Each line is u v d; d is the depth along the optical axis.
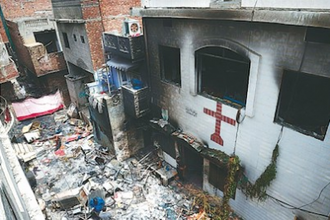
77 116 19.83
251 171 8.73
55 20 17.28
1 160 6.19
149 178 12.93
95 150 15.55
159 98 11.80
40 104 20.73
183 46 9.20
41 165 14.66
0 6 26.12
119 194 12.02
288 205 7.91
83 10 13.56
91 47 14.61
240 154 8.90
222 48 8.12
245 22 6.83
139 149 15.00
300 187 7.30
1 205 3.44
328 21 4.84
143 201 11.56
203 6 7.70
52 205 11.46
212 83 9.14
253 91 7.40
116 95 12.75
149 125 13.05
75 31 15.47
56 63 21.17
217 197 10.85
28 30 21.03
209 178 10.80
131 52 10.72
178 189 12.03
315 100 6.33
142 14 9.69
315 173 6.75
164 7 8.98
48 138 17.33
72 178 13.45
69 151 15.80
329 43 5.41
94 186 12.45
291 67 6.26
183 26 8.82
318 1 5.00
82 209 11.30
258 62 6.94
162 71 10.98
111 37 11.70
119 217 10.80
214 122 9.39
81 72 19.84
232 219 10.16
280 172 7.75
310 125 6.63
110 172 13.53
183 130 11.25
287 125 7.06
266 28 6.44
